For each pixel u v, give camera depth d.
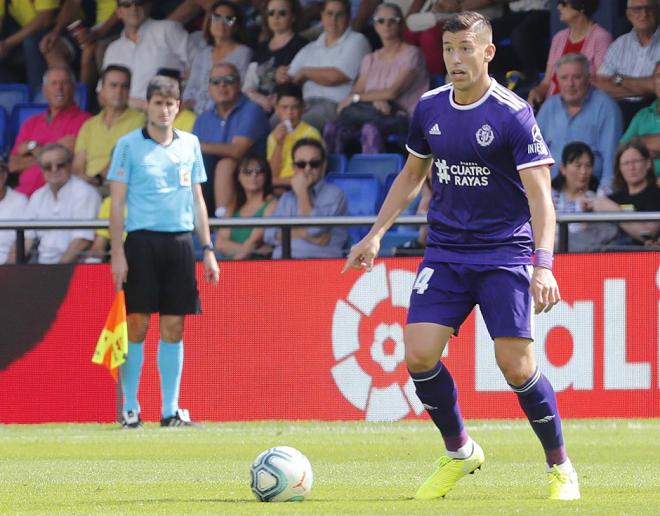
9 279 37.44
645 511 15.48
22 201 53.50
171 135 33.78
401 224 36.97
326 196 48.34
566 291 35.97
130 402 34.78
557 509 15.75
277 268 36.97
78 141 54.09
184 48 55.12
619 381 35.91
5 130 56.69
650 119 46.03
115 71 53.62
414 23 51.41
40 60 58.84
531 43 51.56
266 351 36.97
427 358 17.61
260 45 53.41
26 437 32.09
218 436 31.95
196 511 16.00
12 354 37.47
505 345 17.42
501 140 17.19
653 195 45.09
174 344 34.69
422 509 15.90
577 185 45.72
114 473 23.42
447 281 17.75
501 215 17.56
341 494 18.95
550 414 17.52
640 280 35.78
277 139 50.12
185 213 33.94
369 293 36.59
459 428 18.11
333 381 36.78
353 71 51.53
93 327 37.12
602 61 47.22
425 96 18.00
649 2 46.53
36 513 16.25
